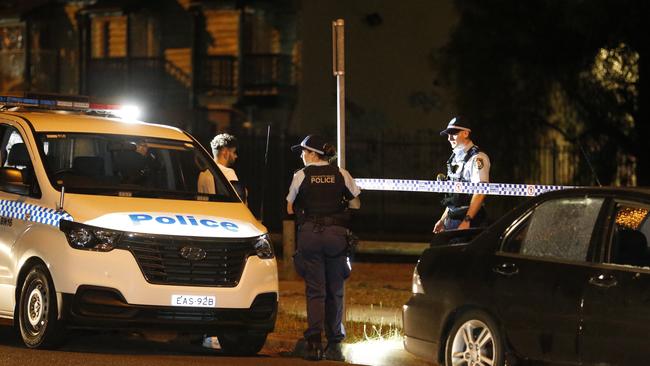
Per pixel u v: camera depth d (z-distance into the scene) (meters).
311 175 31.19
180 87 111.44
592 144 71.81
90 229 29.16
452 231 28.03
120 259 28.95
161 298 29.05
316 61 103.00
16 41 121.50
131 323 28.89
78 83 115.56
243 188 33.53
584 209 24.67
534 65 67.94
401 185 34.03
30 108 35.28
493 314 25.47
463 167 34.12
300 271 31.36
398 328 35.09
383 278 52.72
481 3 67.38
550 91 71.31
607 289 23.27
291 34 106.00
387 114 101.62
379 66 101.69
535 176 75.81
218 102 108.31
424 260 27.73
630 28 65.31
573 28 65.62
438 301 26.89
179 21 111.50
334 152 31.55
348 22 102.19
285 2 105.25
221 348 32.69
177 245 29.44
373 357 31.45
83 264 28.89
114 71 114.06
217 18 108.69
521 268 25.16
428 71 100.88
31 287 30.14
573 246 24.53
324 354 32.06
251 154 88.56
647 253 23.55
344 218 31.36
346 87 102.00
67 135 32.34
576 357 23.66
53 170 31.25
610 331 23.03
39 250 29.77
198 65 109.06
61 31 118.00
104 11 113.06
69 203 29.97
